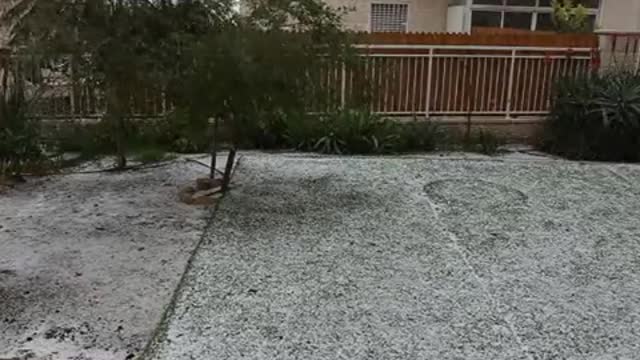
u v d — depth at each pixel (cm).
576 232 511
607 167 761
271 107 539
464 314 360
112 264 424
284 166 716
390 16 1182
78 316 348
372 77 814
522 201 597
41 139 667
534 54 873
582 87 833
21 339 321
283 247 461
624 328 347
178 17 532
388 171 704
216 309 361
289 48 514
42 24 515
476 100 882
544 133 882
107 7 516
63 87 627
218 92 519
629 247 478
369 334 334
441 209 563
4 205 551
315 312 359
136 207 553
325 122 815
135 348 316
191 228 500
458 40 858
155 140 724
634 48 885
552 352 319
